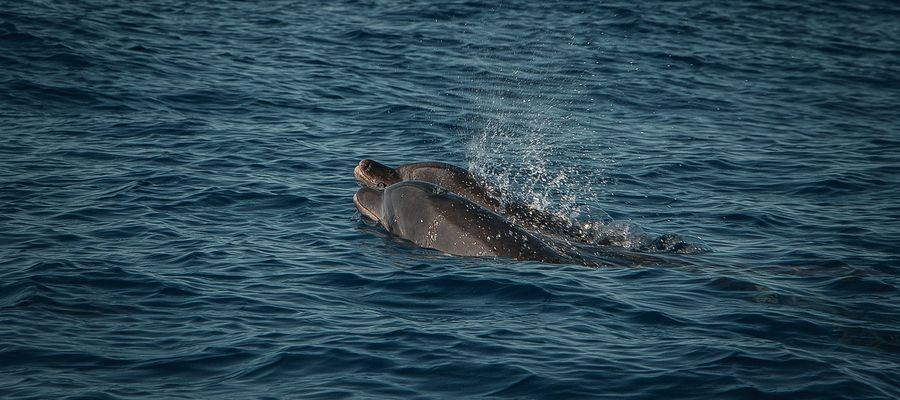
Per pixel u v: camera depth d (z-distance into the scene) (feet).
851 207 204.13
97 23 356.38
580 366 113.09
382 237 167.32
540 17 431.84
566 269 152.46
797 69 376.48
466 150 242.37
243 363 113.39
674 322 129.49
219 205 184.24
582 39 396.98
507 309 133.39
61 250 153.99
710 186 219.61
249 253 156.56
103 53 312.91
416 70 331.98
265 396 104.47
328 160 221.87
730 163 240.94
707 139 268.21
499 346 118.83
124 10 387.96
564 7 454.81
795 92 339.77
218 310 130.72
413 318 129.08
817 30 454.81
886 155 255.09
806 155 252.42
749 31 440.04
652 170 230.68
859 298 141.59
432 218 162.20
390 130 256.32
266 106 271.49
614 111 298.35
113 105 260.42
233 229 170.30
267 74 309.01
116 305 131.44
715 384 108.88
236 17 397.80
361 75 318.45
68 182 194.29
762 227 187.42
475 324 126.93
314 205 186.50
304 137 242.37
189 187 193.98
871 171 236.02
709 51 393.70
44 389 104.47
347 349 117.19
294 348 117.19
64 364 111.55
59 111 252.42
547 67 350.02
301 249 159.74
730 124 289.74
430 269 149.07
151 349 116.98
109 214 175.22
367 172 179.73
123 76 289.53
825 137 277.03
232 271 147.33
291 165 215.51
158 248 157.58
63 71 287.69
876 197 212.84
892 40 444.55
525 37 393.70
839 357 118.42
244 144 230.48
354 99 287.28
